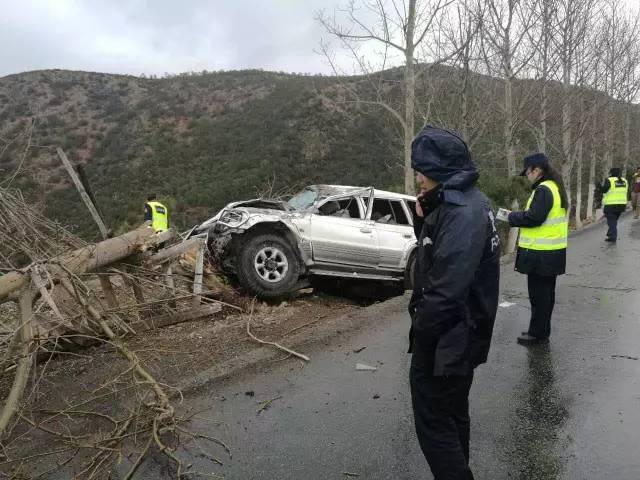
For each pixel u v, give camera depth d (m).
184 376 4.64
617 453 3.10
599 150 24.36
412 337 2.48
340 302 8.24
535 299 4.96
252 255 7.02
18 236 4.88
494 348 5.02
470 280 2.21
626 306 6.38
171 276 5.94
